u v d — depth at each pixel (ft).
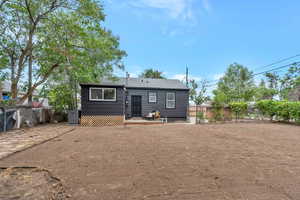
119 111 34.09
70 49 28.96
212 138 19.16
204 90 63.31
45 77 31.30
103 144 15.90
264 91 73.67
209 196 6.70
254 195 6.79
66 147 14.64
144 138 19.10
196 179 8.25
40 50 28.53
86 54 30.50
